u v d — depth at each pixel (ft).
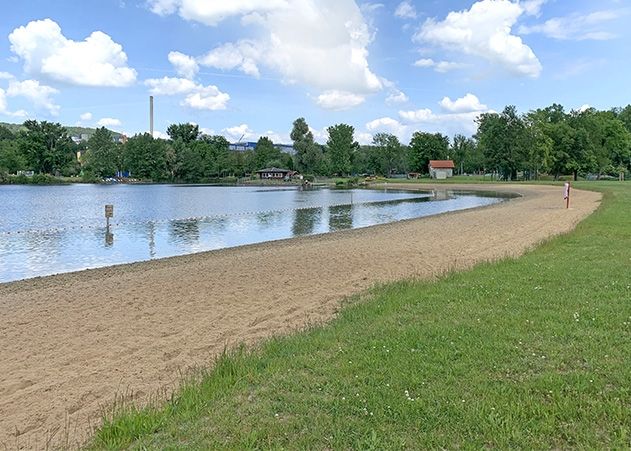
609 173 332.39
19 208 146.92
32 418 16.11
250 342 23.35
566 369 15.75
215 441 12.23
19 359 21.77
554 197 149.69
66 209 143.33
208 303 31.60
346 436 12.19
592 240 47.09
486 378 15.20
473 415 12.85
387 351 18.02
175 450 11.84
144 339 24.44
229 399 14.71
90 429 14.88
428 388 14.67
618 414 12.58
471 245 54.70
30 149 387.75
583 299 24.22
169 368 20.44
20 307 31.19
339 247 56.59
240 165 453.58
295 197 208.03
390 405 13.64
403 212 127.85
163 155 423.23
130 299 32.99
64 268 52.90
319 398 14.43
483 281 29.99
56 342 24.12
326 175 454.81
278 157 465.88
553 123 329.31
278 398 14.60
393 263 44.93
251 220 108.27
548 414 12.78
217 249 62.80
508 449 11.38
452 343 18.51
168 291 35.27
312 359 17.76
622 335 18.65
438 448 11.53
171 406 14.62
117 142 492.13
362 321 23.16
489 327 20.35
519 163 315.58
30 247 68.28
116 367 20.67
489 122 353.31
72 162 410.72
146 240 75.61
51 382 19.15
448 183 313.94
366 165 459.32
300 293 33.86
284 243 64.95
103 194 234.99
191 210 138.41
